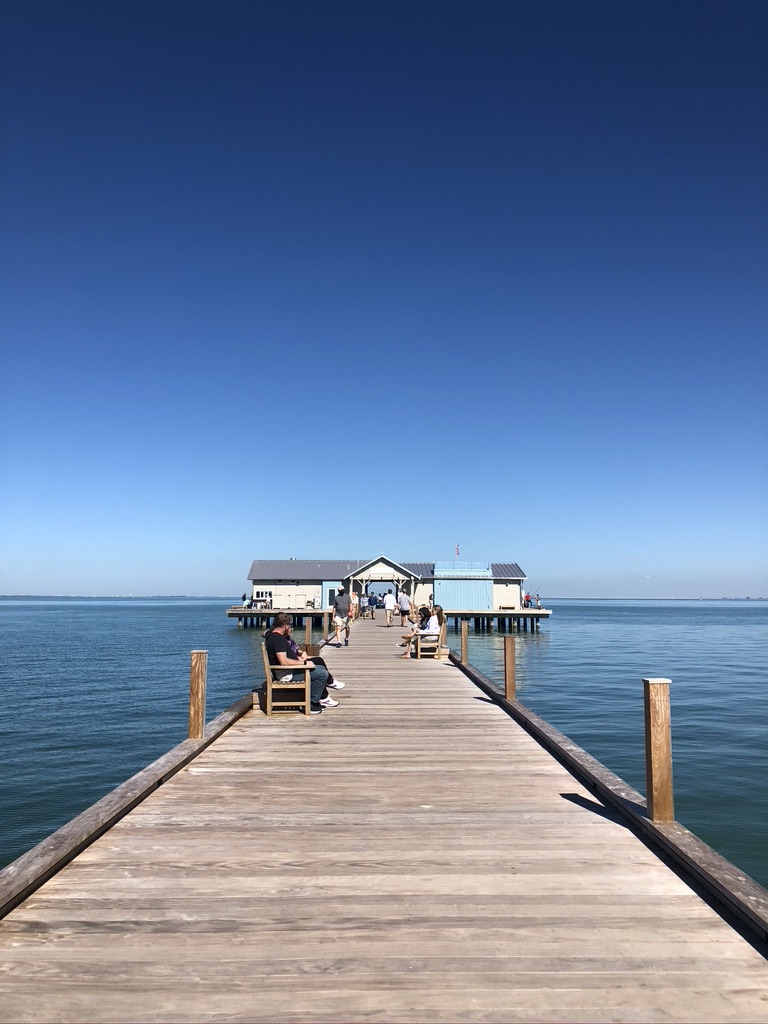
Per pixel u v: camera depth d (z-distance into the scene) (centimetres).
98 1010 254
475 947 298
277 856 402
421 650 1556
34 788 1207
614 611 15750
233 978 274
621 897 348
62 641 5003
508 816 477
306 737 736
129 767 1352
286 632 902
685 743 1502
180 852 407
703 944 302
